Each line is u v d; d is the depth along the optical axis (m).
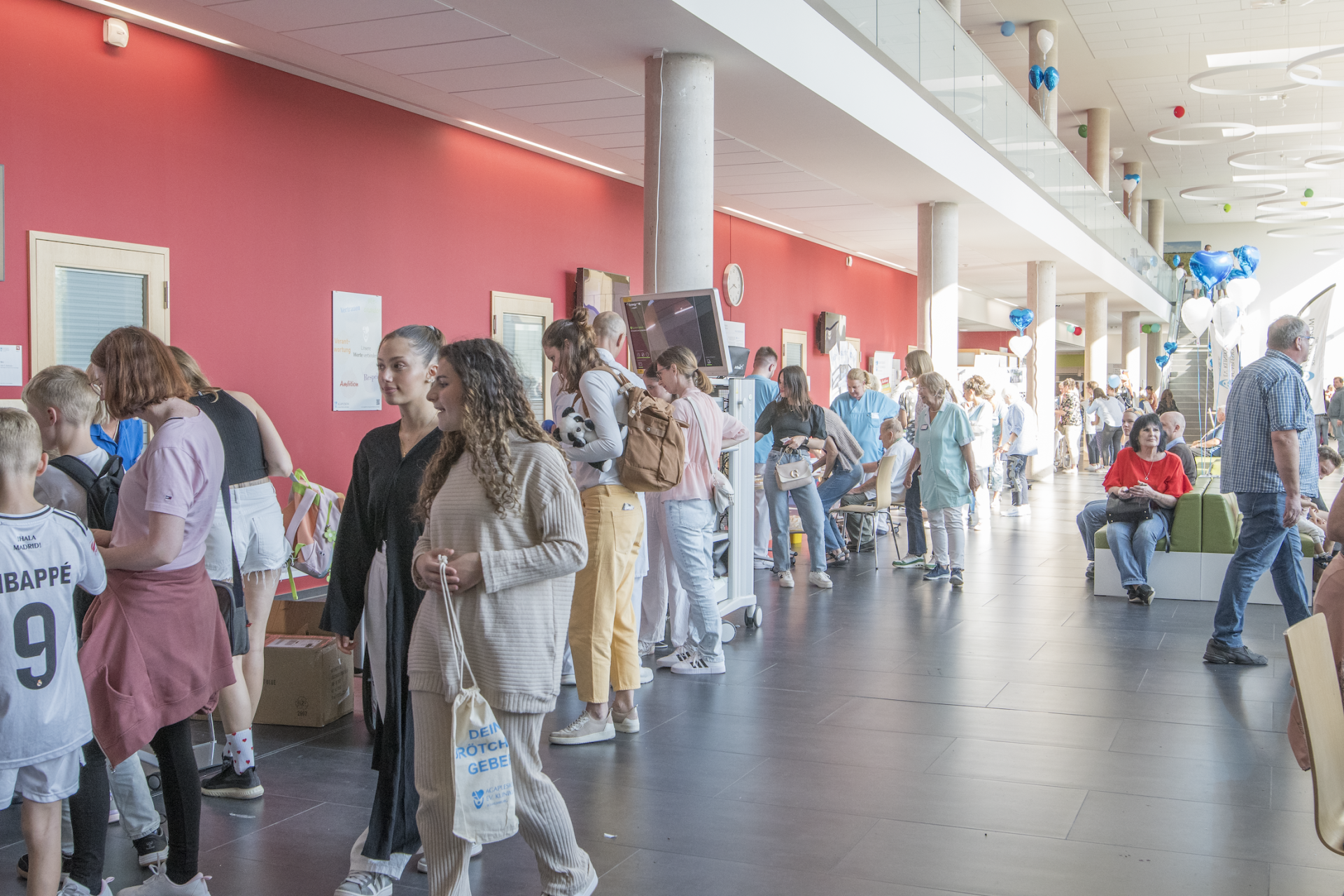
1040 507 14.61
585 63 7.13
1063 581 8.57
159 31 6.46
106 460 3.41
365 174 7.96
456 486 2.59
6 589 2.55
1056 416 23.47
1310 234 30.16
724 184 11.24
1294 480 5.47
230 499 3.67
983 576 8.80
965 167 11.29
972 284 22.98
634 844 3.44
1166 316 28.78
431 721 2.55
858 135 8.96
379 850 3.00
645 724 4.77
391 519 2.97
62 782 2.66
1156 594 7.88
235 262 6.99
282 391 7.35
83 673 2.83
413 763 3.02
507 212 9.48
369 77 7.51
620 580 4.46
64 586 2.67
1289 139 25.62
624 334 5.14
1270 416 5.54
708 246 7.07
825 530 8.68
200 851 3.36
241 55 6.96
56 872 2.70
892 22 9.21
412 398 3.04
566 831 2.70
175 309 6.61
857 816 3.69
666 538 5.90
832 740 4.55
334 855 3.35
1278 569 5.76
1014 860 3.32
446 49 6.87
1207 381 29.33
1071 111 23.78
